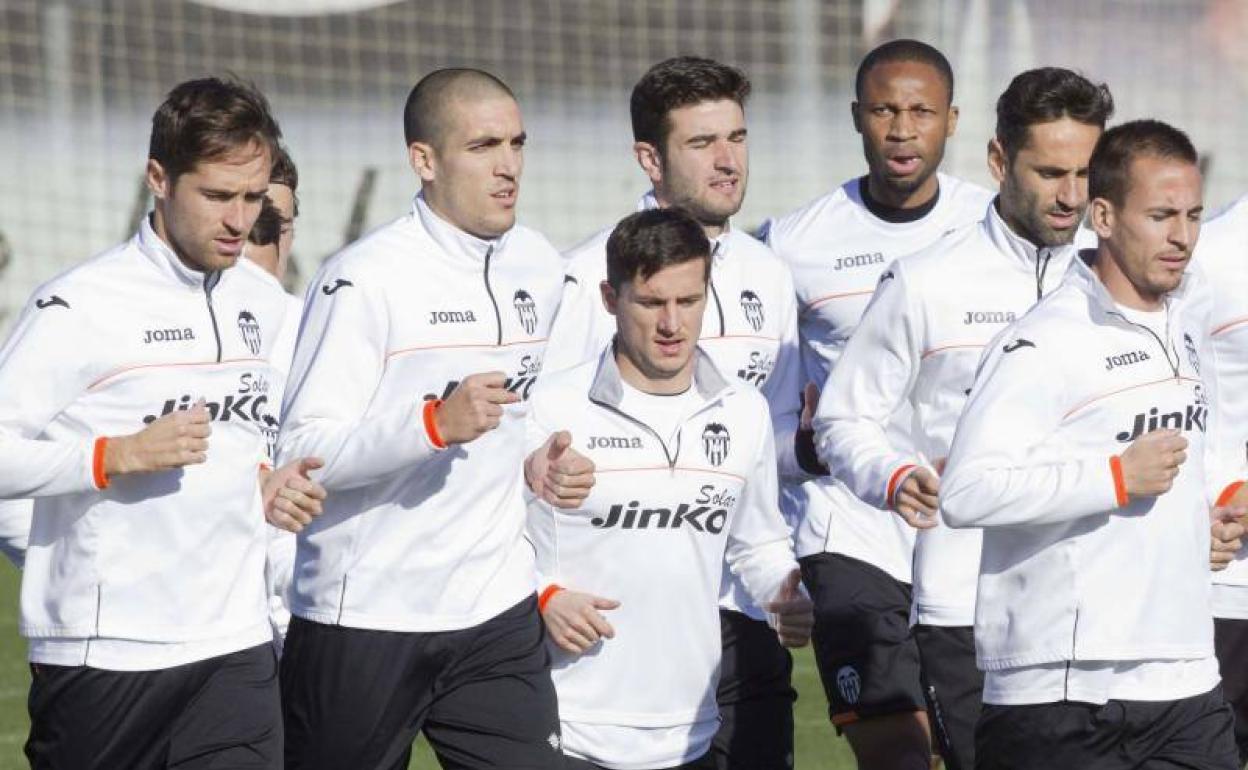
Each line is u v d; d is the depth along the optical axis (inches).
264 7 2492.6
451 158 731.4
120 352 686.5
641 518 750.5
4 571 1694.1
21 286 2445.9
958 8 2493.8
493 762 738.2
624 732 759.1
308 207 2490.2
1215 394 840.3
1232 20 2522.1
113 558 686.5
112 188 2481.5
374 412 735.1
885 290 819.4
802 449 866.8
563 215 2551.7
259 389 717.3
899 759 912.9
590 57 2549.2
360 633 733.9
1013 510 645.9
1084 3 2490.2
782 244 974.4
